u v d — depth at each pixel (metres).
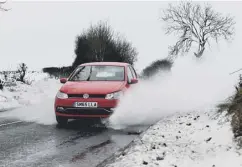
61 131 7.53
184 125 7.00
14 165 4.86
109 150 5.73
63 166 4.80
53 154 5.49
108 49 35.81
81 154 5.48
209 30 50.56
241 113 5.45
